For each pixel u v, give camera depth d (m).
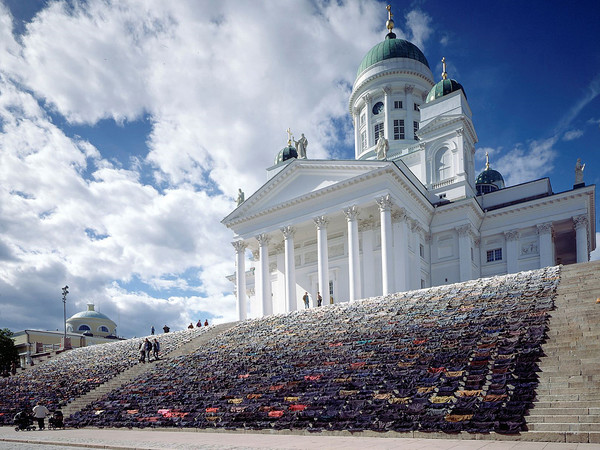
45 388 35.31
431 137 56.06
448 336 22.08
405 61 68.56
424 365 19.47
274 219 51.69
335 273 51.50
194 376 27.38
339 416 17.09
